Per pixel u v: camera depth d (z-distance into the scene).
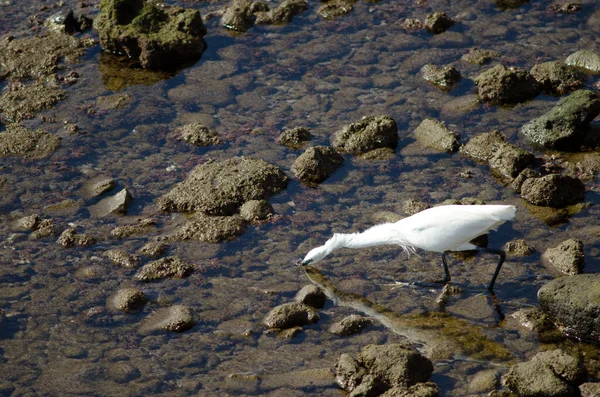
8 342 13.13
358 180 17.08
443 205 15.14
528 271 14.37
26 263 14.94
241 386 12.05
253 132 18.70
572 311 12.63
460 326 13.23
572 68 20.12
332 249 14.37
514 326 13.17
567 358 11.72
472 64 21.05
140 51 21.53
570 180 16.03
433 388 11.35
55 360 12.77
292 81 20.70
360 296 14.00
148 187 17.02
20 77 21.34
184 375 12.38
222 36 22.84
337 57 21.67
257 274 14.55
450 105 19.52
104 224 15.94
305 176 17.08
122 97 20.03
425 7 23.94
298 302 13.55
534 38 22.14
